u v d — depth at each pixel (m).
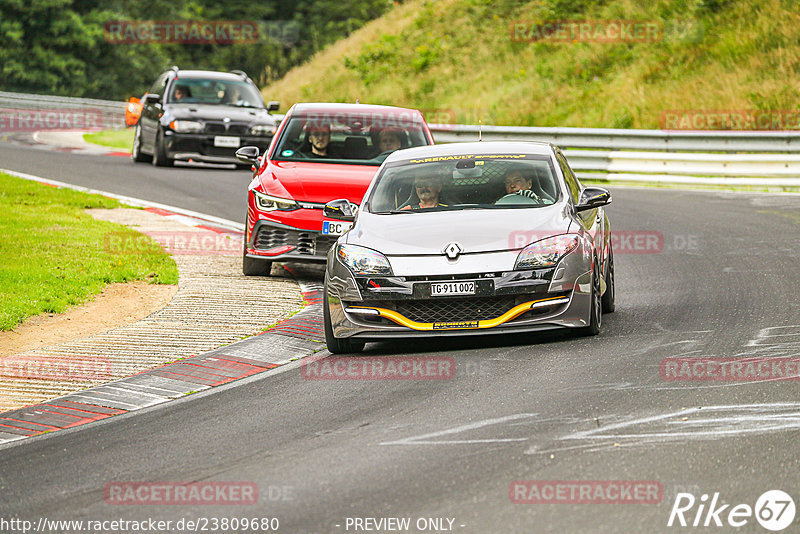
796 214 57.41
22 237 46.66
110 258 43.94
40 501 19.25
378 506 17.83
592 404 23.41
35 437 23.64
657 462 19.28
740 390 23.89
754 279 39.38
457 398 24.70
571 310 29.66
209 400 26.09
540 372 26.70
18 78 190.75
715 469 18.75
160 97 83.31
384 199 33.50
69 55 197.38
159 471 20.64
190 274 42.84
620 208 62.19
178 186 70.38
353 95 136.38
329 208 34.44
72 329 34.00
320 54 165.75
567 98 109.62
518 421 22.44
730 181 73.56
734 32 108.06
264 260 42.50
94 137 111.25
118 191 67.19
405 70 137.25
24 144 100.00
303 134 47.16
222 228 54.53
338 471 19.86
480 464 19.73
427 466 19.81
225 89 83.94
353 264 30.06
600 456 19.80
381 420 23.27
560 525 16.58
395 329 29.66
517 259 29.39
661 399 23.50
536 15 134.88
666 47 111.62
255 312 36.12
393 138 47.31
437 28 143.88
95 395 26.88
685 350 28.28
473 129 85.75
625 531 16.25
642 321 32.81
